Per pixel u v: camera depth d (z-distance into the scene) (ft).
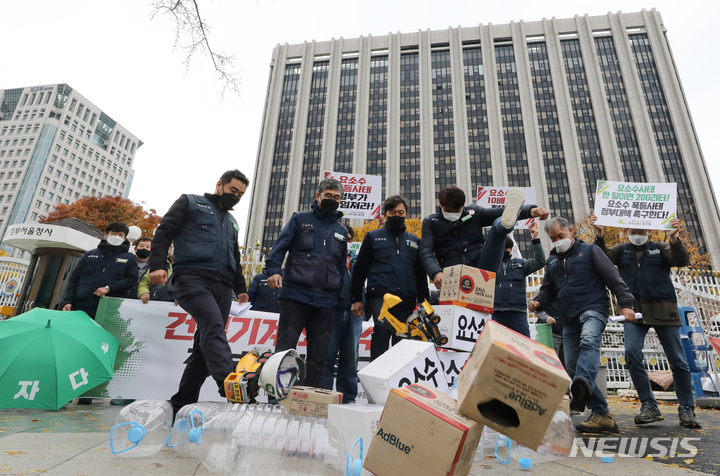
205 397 13.24
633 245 12.53
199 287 8.84
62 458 6.19
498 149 225.35
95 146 376.68
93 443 7.32
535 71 240.12
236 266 10.58
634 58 233.76
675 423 11.78
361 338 14.85
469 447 4.48
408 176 231.50
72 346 10.87
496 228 9.64
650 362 22.86
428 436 4.41
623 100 225.56
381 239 11.42
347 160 241.35
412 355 7.51
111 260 14.69
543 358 4.42
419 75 252.83
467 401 4.43
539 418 4.10
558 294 12.05
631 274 12.23
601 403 10.48
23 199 313.94
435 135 238.68
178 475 5.56
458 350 9.24
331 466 5.33
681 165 208.74
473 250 11.00
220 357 8.03
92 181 372.38
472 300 9.00
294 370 7.06
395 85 255.29
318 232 10.56
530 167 217.56
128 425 6.62
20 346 10.13
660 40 233.76
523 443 4.18
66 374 10.36
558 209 209.15
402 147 239.30
